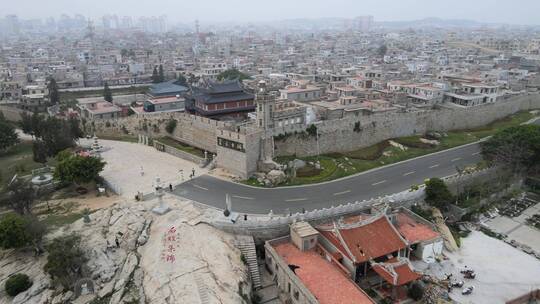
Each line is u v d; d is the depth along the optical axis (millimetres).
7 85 172000
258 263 65000
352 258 57969
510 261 67125
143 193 77312
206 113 117500
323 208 72000
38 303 53500
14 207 68625
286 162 92000
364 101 131625
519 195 88562
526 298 58094
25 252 62469
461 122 130750
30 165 97188
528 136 91000
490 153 94250
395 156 102625
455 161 99875
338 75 182375
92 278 56219
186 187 81188
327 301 50625
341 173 90125
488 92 145000
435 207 78000
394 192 80812
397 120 116312
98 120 131500
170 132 119812
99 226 65438
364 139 110312
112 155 102250
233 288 53312
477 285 61000
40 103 163875
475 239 73688
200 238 61219
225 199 75812
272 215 67625
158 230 64000
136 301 51938
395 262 59188
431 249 65625
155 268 55812
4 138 106812
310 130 99188
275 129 92938
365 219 67562
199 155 101500
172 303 50094
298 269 57188
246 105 123625
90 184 83250
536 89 174500
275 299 57062
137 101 180250
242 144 84812
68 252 55844
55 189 81312
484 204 83750
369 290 58031
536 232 76000
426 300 56938
